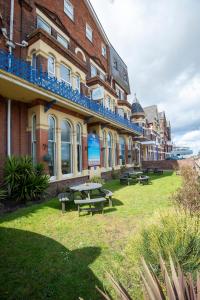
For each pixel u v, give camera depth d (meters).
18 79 7.67
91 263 3.65
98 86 15.67
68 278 3.24
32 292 2.94
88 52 16.83
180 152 59.41
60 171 10.57
